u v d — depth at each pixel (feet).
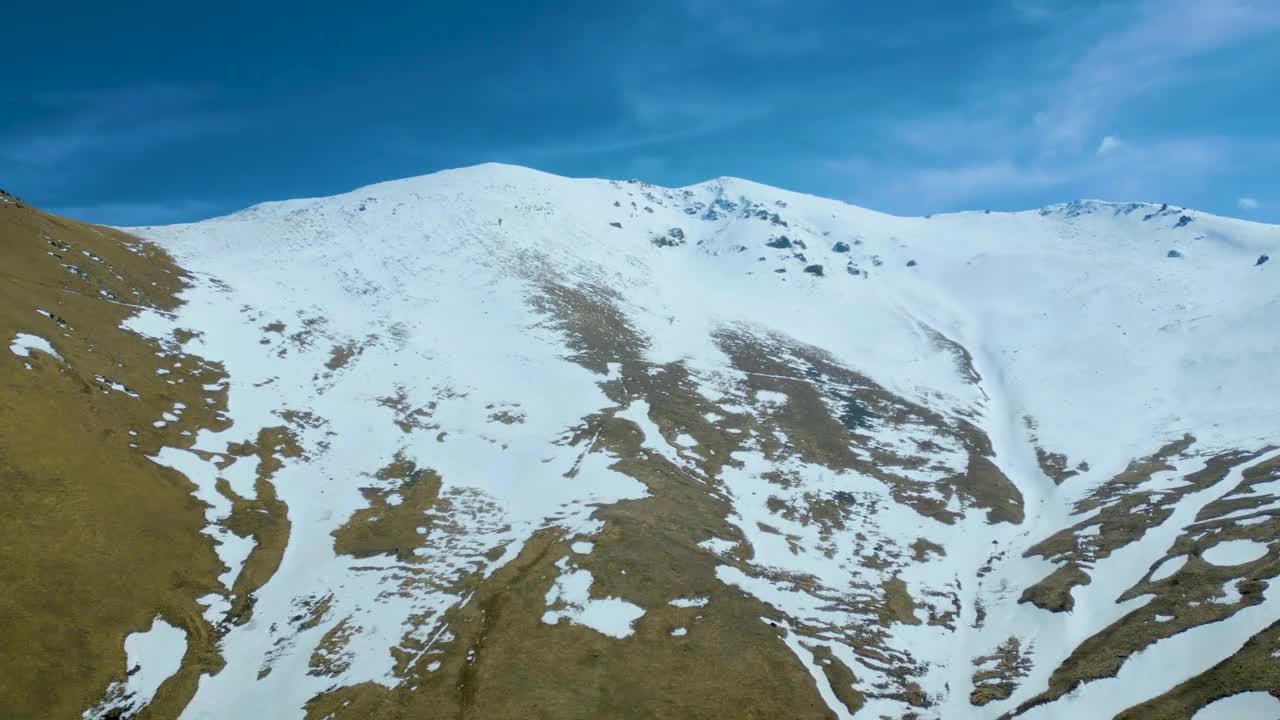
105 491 111.96
